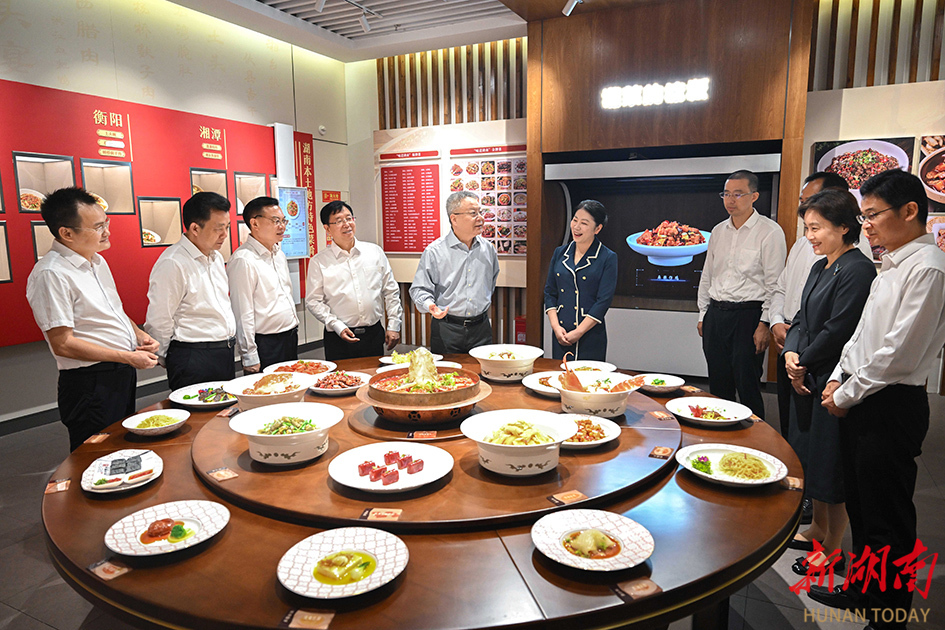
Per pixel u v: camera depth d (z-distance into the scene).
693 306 5.18
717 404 2.27
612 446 1.83
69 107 4.35
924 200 1.88
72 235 2.40
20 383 4.28
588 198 5.42
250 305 3.24
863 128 4.71
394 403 1.91
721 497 1.55
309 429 1.70
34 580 2.45
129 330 2.66
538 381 2.39
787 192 4.21
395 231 6.98
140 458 1.77
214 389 2.47
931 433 4.01
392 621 1.06
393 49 6.37
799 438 2.50
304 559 1.21
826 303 2.30
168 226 5.13
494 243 6.39
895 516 1.97
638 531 1.31
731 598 2.29
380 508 1.42
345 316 3.63
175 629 1.10
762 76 4.16
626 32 4.52
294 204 6.38
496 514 1.38
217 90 5.60
